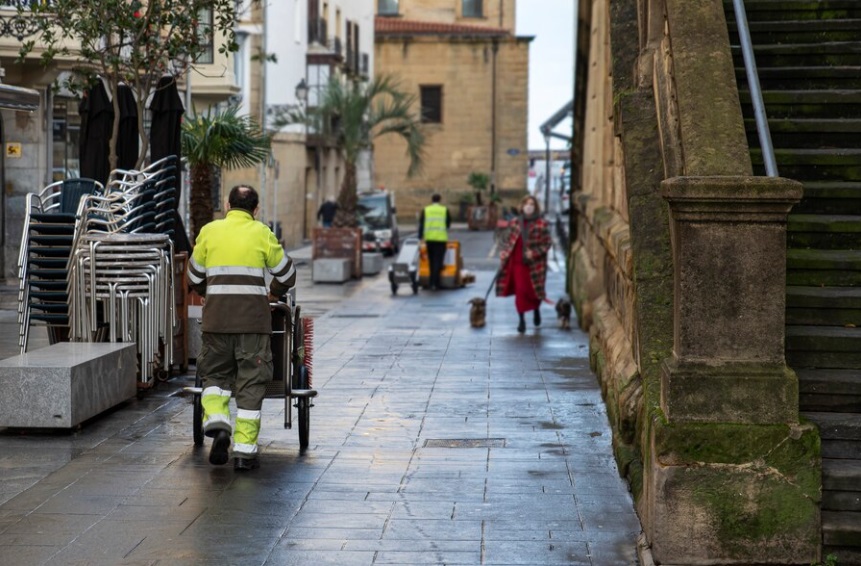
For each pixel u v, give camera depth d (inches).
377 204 2247.8
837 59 509.7
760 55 511.8
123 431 517.3
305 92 2066.9
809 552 327.0
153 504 398.9
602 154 886.4
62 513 387.5
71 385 502.9
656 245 428.5
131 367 573.6
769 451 326.3
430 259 1380.4
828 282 402.0
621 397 454.0
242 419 446.6
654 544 332.2
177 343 661.3
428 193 3565.5
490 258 2034.9
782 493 326.6
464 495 413.4
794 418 328.8
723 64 409.1
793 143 462.9
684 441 327.6
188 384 637.3
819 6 541.3
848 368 374.0
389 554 347.6
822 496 335.6
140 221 676.1
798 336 374.6
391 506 398.9
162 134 731.4
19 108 674.2
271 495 411.5
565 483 431.2
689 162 359.6
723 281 331.3
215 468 450.9
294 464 459.2
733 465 327.0
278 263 456.8
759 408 329.1
